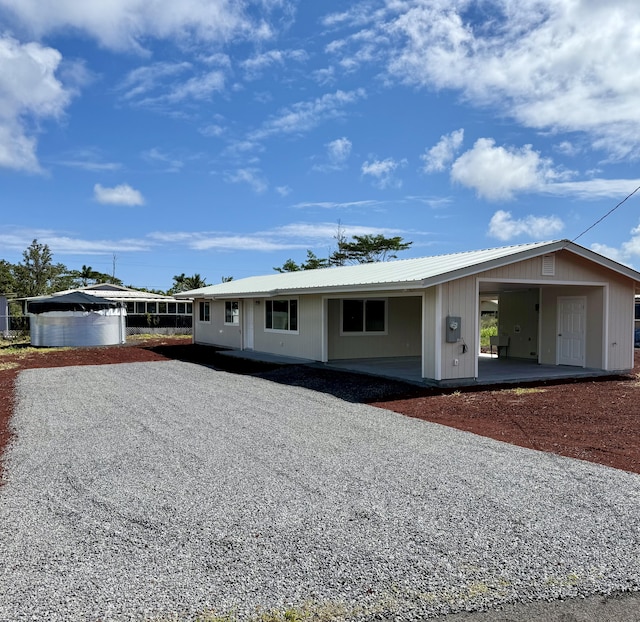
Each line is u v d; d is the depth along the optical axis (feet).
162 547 11.40
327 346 47.91
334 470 16.85
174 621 8.68
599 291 41.34
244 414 26.61
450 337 34.55
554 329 45.91
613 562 10.59
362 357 52.03
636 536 11.75
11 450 19.93
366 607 9.09
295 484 15.51
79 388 36.19
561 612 8.97
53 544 11.59
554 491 14.66
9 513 13.48
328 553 11.03
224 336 69.67
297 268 161.48
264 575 10.16
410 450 19.29
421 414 26.43
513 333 53.42
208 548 11.33
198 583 9.87
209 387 36.29
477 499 14.07
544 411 26.48
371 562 10.64
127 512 13.46
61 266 160.25
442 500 14.03
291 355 53.93
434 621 8.74
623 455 18.56
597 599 9.34
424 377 35.94
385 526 12.38
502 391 32.81
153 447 20.11
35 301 76.84
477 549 11.16
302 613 8.91
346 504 13.82
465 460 17.88
